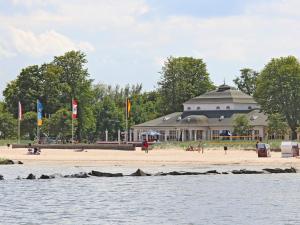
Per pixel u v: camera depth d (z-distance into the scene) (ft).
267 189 354.74
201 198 318.86
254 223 249.14
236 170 451.53
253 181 394.32
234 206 291.58
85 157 589.32
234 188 358.84
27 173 446.19
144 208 285.64
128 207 288.30
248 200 311.06
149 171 459.32
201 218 260.01
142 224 247.09
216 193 337.52
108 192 341.00
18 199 312.91
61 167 496.64
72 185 372.99
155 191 345.92
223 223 249.55
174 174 435.12
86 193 337.31
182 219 257.75
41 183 382.63
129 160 546.67
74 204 296.92
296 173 449.48
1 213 270.05
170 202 304.09
